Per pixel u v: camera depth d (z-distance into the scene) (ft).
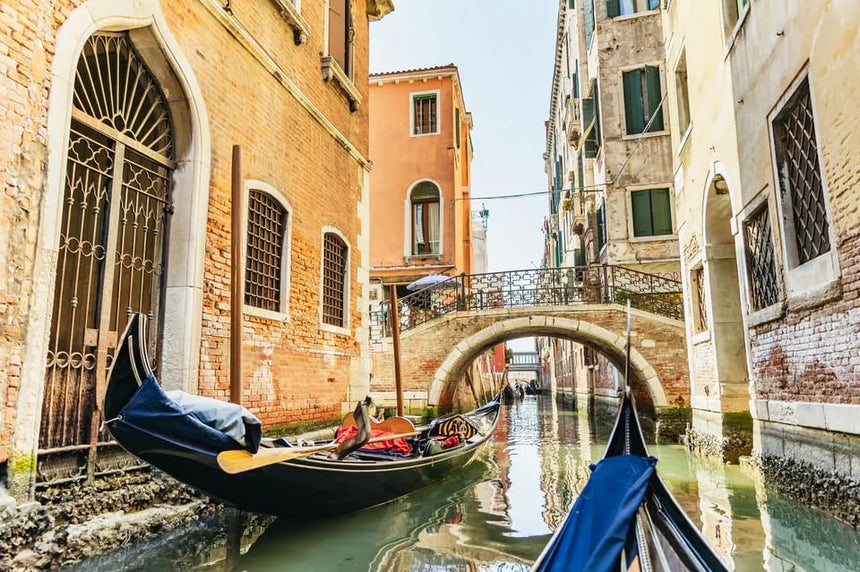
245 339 19.33
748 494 20.68
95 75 15.47
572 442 39.55
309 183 24.75
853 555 13.94
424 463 21.30
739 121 22.74
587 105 54.39
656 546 9.26
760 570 12.96
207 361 17.43
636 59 47.42
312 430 23.71
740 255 23.57
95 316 14.42
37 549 11.19
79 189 14.39
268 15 22.07
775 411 20.47
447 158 56.49
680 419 38.27
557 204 94.48
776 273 19.92
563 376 97.50
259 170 20.84
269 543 15.43
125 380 12.25
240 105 19.80
